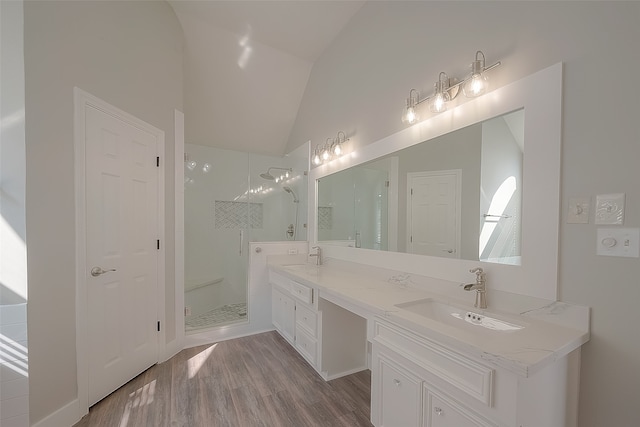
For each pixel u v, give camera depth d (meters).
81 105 1.70
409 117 1.78
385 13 2.10
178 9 2.51
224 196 3.55
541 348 0.92
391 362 1.35
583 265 1.07
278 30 2.71
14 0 1.41
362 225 2.33
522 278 1.24
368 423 1.63
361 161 2.33
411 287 1.83
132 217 2.08
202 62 2.90
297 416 1.68
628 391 0.96
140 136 2.17
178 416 1.68
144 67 2.21
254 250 3.06
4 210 1.40
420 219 1.79
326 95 2.92
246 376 2.13
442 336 1.06
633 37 0.95
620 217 0.98
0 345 1.37
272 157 3.75
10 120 1.40
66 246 1.60
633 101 0.95
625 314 0.97
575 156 1.09
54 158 1.55
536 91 1.20
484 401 0.93
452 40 1.58
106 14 1.88
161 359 2.35
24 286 1.41
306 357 2.25
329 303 2.08
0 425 1.36
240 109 3.40
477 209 1.45
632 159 0.96
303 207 3.38
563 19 1.13
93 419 1.65
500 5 1.35
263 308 3.09
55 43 1.56
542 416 0.95
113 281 1.92
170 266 2.48
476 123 1.46
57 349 1.54
